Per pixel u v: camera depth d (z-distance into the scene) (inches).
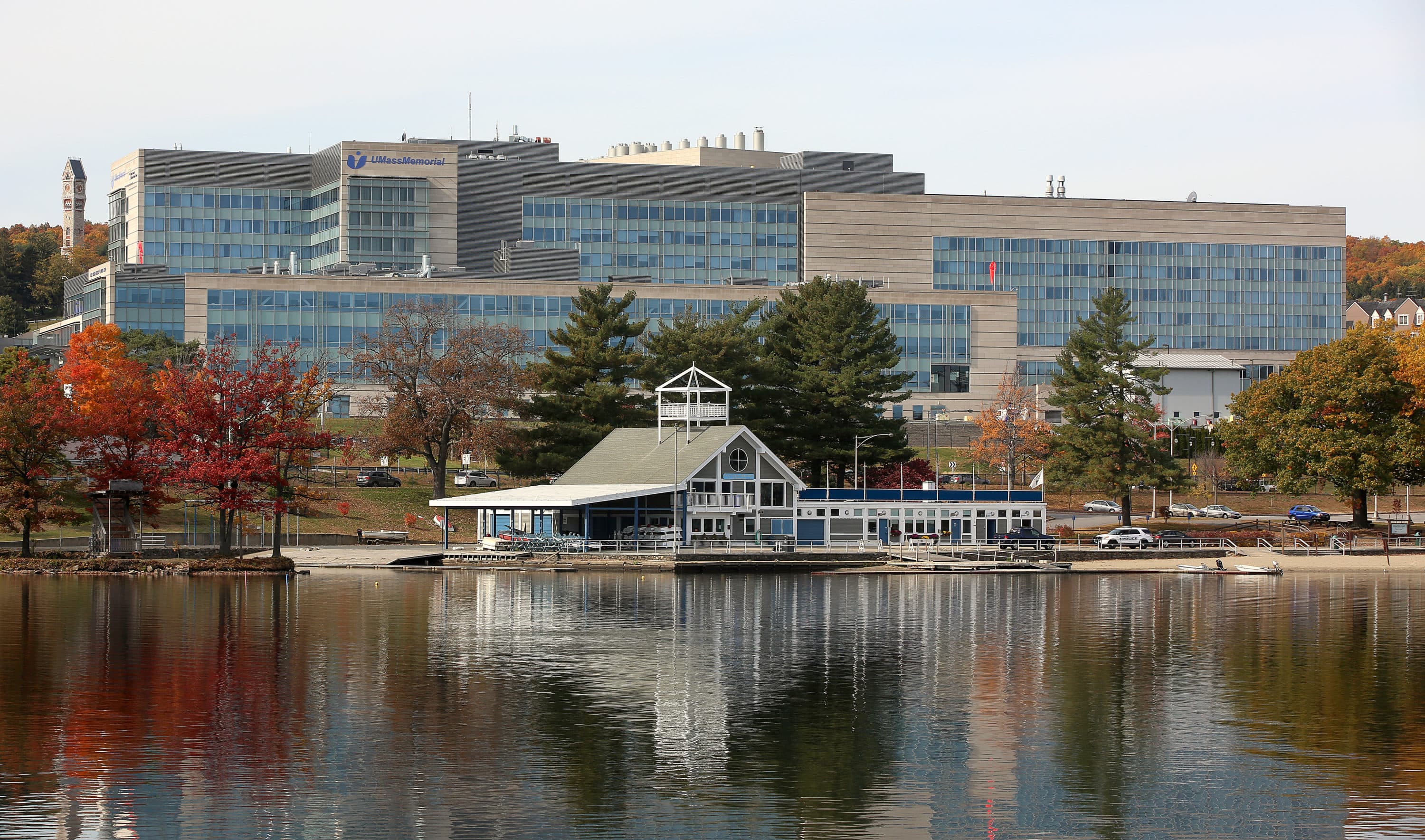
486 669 2156.7
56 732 1669.5
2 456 3996.1
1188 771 1546.5
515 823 1328.7
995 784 1488.7
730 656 2330.2
